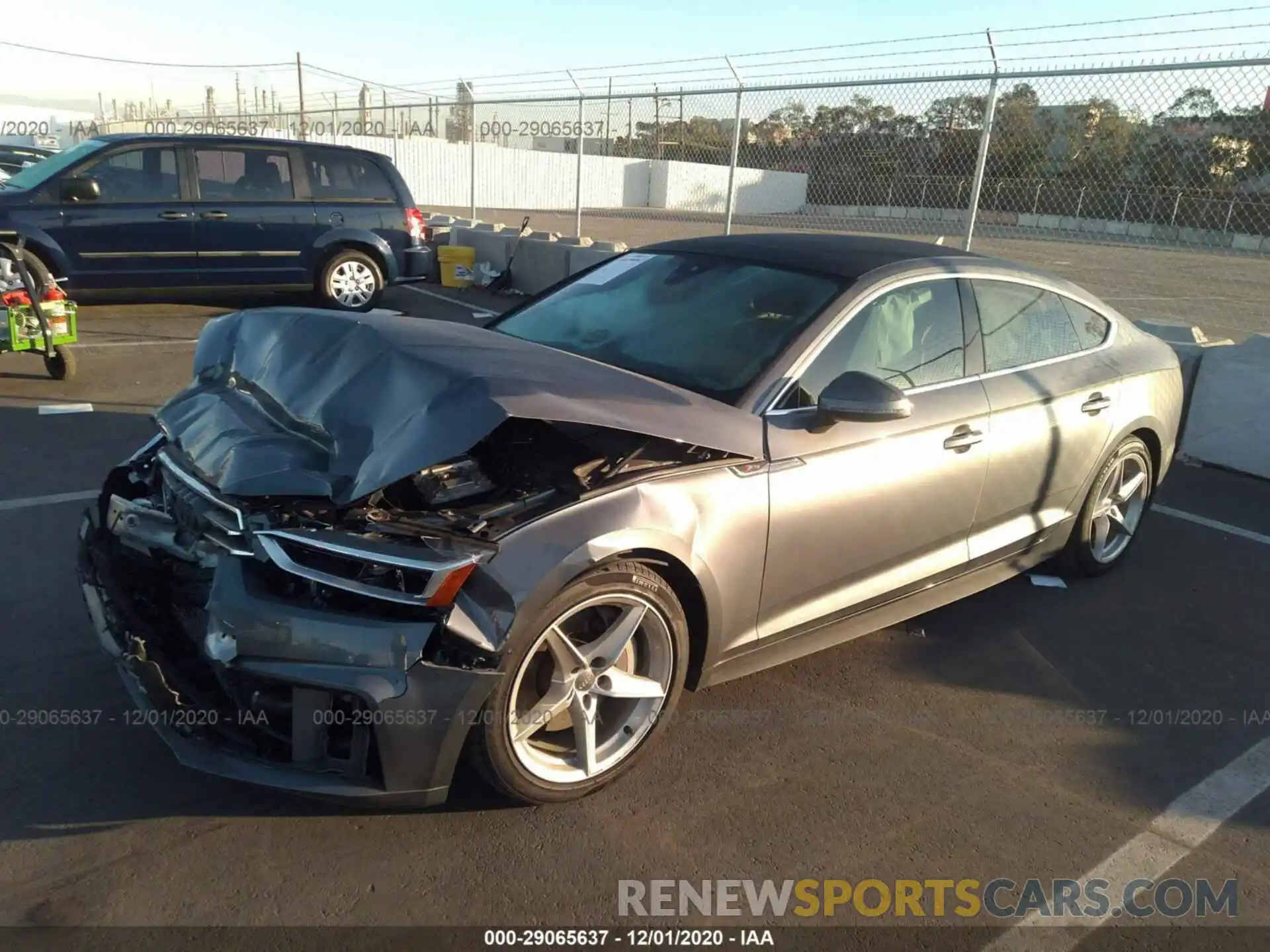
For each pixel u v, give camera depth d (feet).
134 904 8.01
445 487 9.27
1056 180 33.81
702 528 9.62
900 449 11.43
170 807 9.20
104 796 9.29
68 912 7.88
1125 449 15.17
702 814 9.56
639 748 9.89
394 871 8.56
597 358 11.57
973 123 33.01
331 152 34.06
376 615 8.23
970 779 10.37
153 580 10.33
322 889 8.30
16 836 8.70
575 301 13.24
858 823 9.57
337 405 9.60
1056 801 10.09
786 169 41.16
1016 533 13.66
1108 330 15.23
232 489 8.66
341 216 34.01
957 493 12.26
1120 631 13.99
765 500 10.14
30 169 31.30
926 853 9.20
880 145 38.11
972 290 12.96
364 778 8.40
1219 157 30.96
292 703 8.24
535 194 111.65
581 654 9.25
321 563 8.35
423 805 8.61
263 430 9.77
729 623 10.27
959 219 37.42
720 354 11.14
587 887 8.52
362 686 8.03
